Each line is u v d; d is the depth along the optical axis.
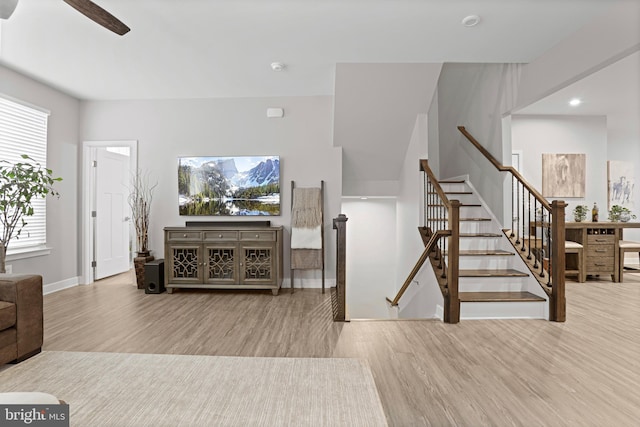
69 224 4.95
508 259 4.18
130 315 3.71
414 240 4.77
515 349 2.83
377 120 4.67
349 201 6.34
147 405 2.02
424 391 2.20
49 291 4.62
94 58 3.71
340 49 3.48
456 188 5.34
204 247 4.60
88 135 5.12
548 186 6.07
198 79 4.34
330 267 5.04
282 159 5.05
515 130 6.11
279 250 4.60
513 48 3.44
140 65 3.90
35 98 4.36
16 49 3.50
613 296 4.56
